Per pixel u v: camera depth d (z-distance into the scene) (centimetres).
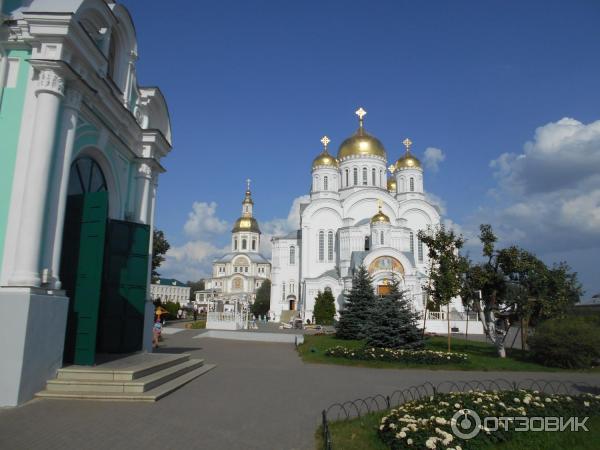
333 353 2152
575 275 2284
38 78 1220
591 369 1969
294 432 891
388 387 1438
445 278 2348
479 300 2427
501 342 2328
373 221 5788
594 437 878
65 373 1171
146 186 1916
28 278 1091
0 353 1032
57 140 1227
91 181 1600
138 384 1144
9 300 1057
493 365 2030
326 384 1467
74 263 1338
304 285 6056
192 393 1230
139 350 1639
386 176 7300
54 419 915
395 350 2142
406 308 2525
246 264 11762
